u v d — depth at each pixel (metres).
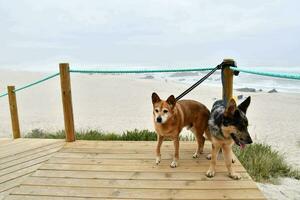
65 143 3.96
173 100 2.92
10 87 4.73
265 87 27.91
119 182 2.71
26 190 2.62
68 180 2.79
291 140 9.09
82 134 6.07
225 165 3.05
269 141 9.00
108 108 15.13
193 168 2.99
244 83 31.55
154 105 3.07
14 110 4.82
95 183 2.71
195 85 3.34
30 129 10.25
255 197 2.38
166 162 3.17
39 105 15.70
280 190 4.02
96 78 29.70
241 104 2.70
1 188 2.69
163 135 3.05
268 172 4.63
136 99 18.03
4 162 3.33
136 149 3.61
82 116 13.07
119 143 3.88
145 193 2.49
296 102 17.98
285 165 5.03
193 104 3.24
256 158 4.82
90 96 19.39
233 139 2.55
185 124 3.13
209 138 3.25
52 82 24.78
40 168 3.09
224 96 3.40
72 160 3.29
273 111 15.01
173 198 2.39
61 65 3.79
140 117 12.77
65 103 3.91
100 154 3.46
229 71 3.33
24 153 3.62
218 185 2.60
